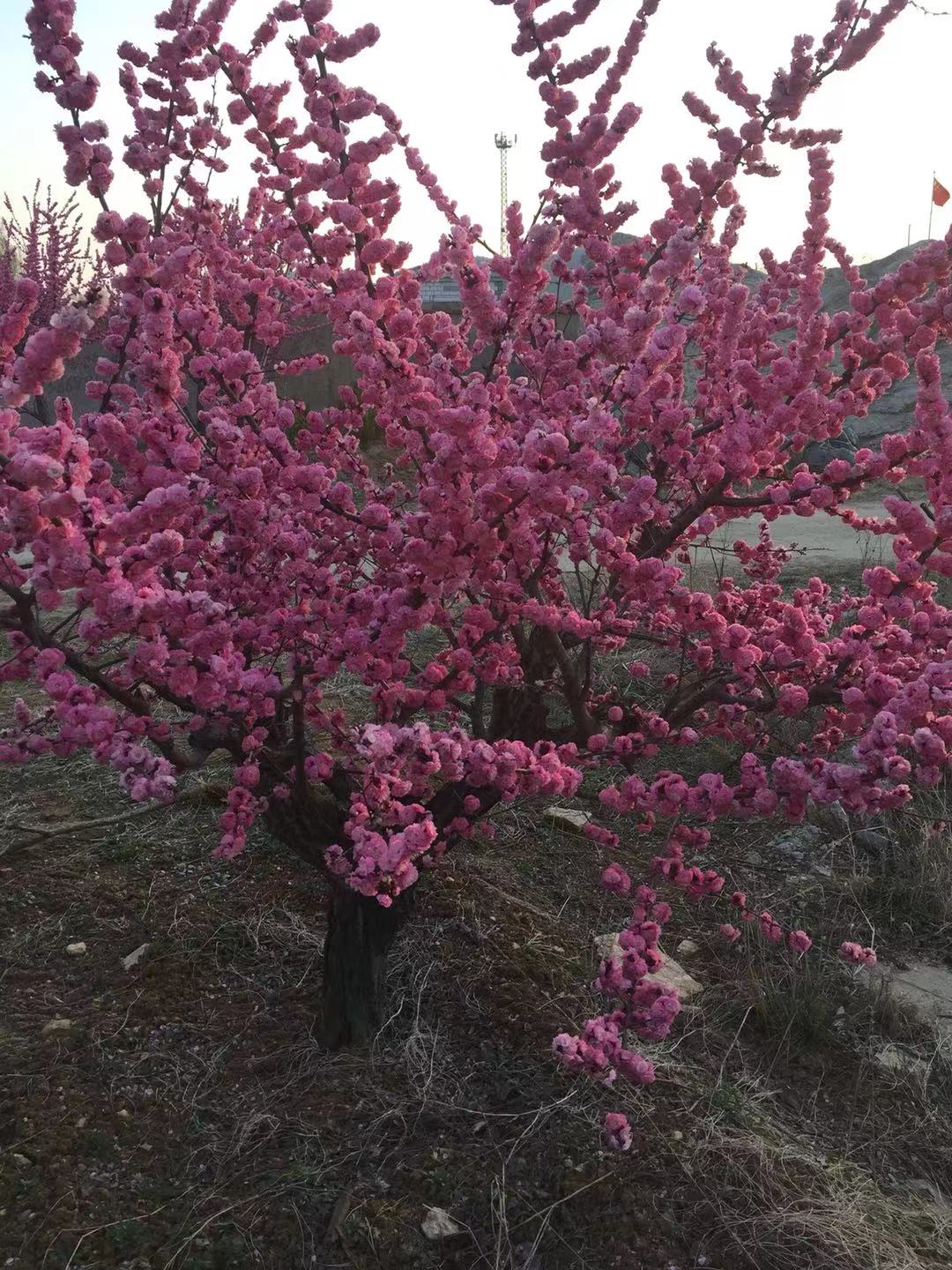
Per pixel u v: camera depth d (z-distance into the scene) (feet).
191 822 13.79
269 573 8.89
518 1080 9.49
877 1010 10.86
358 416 11.13
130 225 7.41
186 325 9.00
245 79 10.33
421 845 6.46
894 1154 9.06
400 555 8.22
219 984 10.69
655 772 16.28
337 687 18.22
